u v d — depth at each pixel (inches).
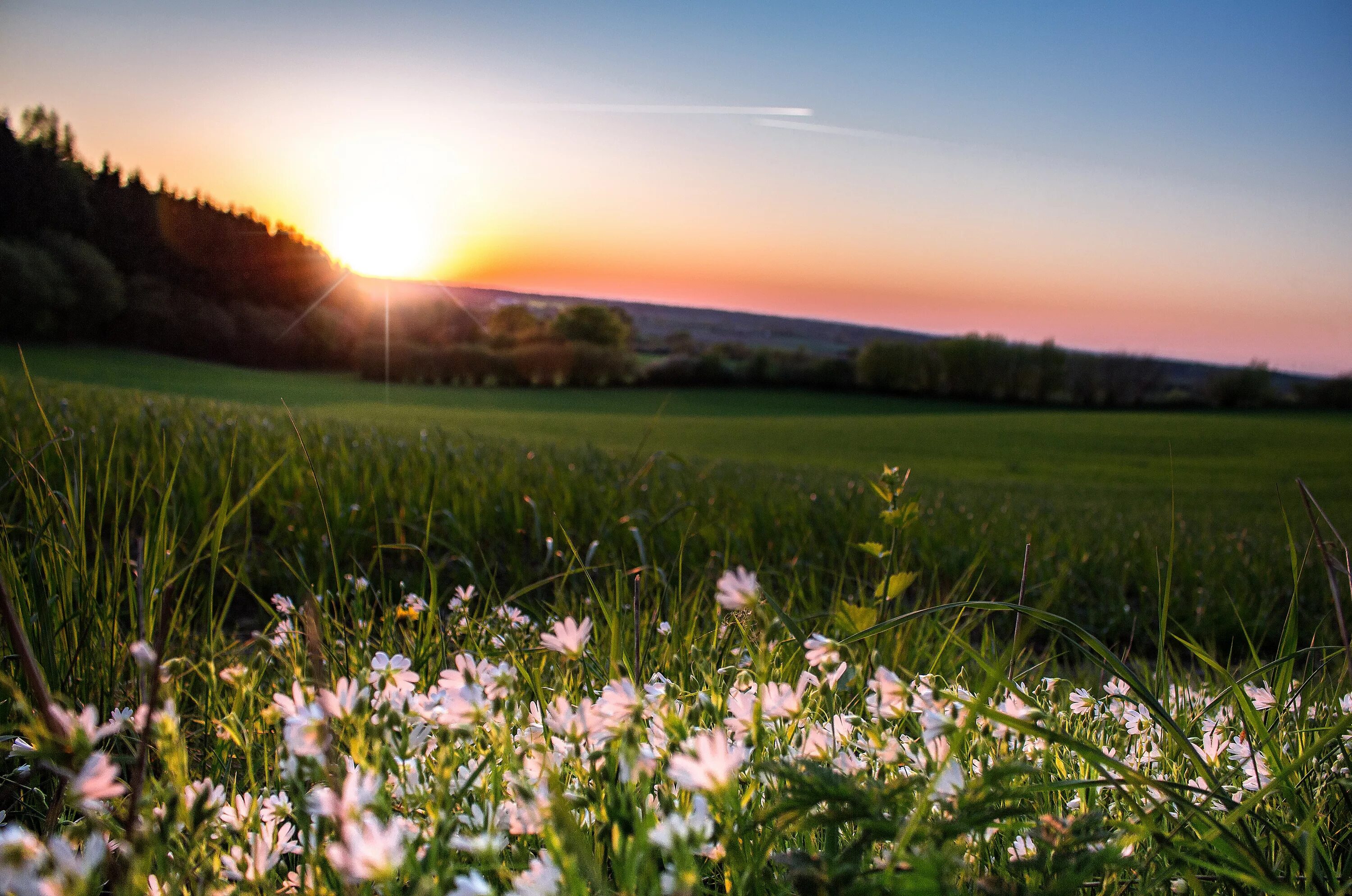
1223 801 48.8
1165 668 91.7
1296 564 69.4
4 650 80.6
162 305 2960.1
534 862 37.1
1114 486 1058.7
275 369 3088.1
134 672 88.2
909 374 3213.6
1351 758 58.6
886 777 52.8
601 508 227.5
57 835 55.3
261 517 209.0
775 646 66.0
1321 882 45.5
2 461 163.3
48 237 2787.9
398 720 42.0
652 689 54.4
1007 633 159.8
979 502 482.9
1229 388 2947.8
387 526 200.1
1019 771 41.1
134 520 162.1
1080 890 45.6
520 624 94.4
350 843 31.4
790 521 254.4
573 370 3149.6
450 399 2586.1
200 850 41.1
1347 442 1878.7
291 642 87.9
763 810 43.6
